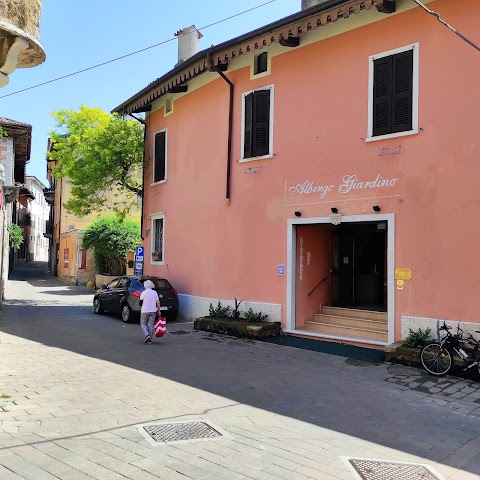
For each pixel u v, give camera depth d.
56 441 5.11
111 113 20.05
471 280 9.72
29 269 52.25
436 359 9.14
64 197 39.62
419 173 10.55
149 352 10.59
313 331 12.59
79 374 8.21
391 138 11.00
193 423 5.90
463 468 4.99
